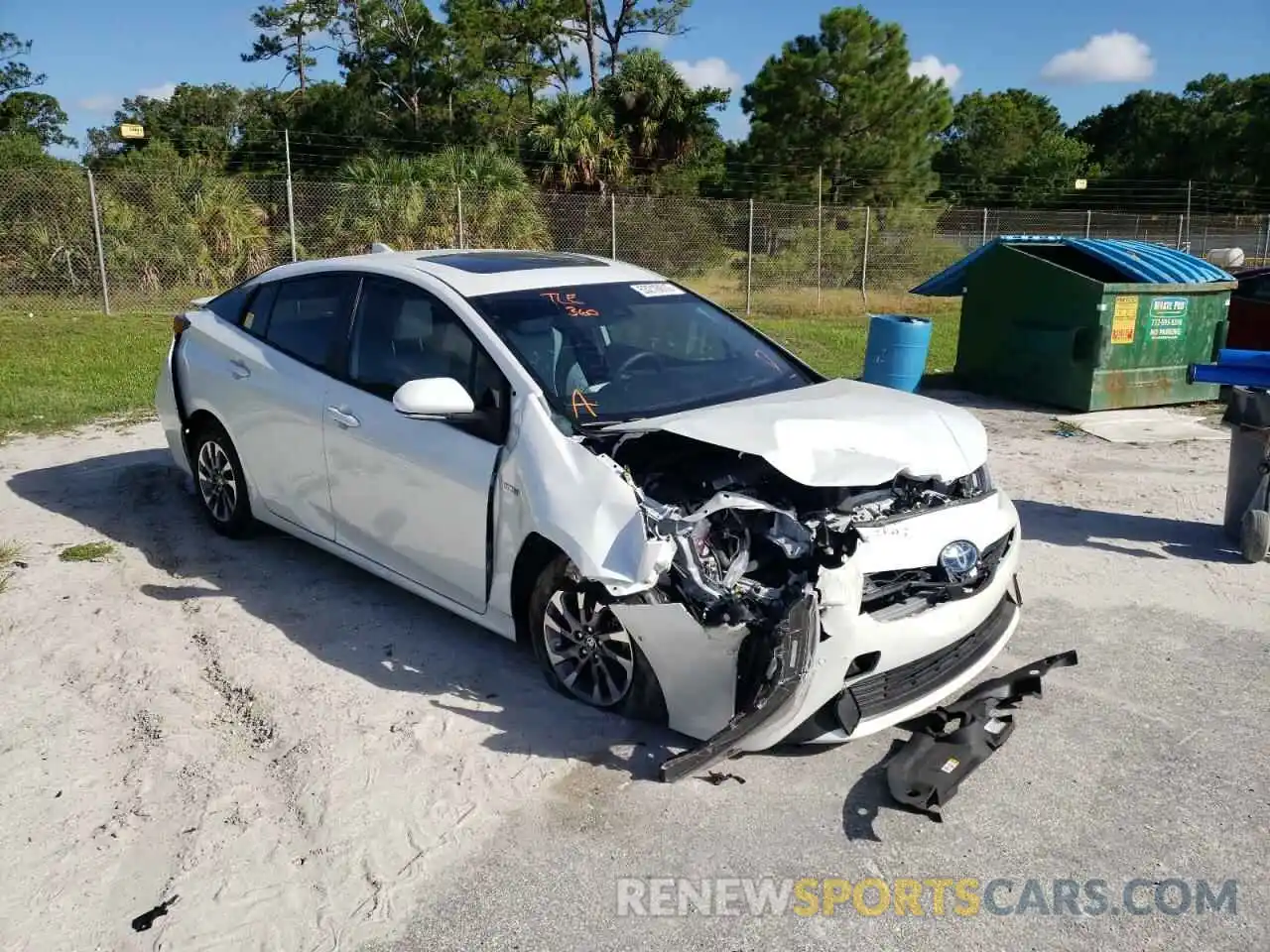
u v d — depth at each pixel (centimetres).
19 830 323
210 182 1981
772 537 348
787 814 332
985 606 367
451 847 316
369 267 487
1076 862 309
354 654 438
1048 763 361
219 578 521
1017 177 5016
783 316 1825
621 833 322
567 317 443
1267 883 300
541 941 279
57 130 4438
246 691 407
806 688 318
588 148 3053
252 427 519
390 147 3666
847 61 3002
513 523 387
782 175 3092
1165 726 386
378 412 447
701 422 373
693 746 367
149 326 1495
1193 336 991
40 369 1113
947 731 375
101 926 284
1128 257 996
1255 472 563
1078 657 437
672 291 500
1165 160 5056
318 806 334
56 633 459
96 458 750
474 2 4041
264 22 4100
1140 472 741
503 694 404
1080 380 953
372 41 3941
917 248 2316
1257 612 491
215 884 300
